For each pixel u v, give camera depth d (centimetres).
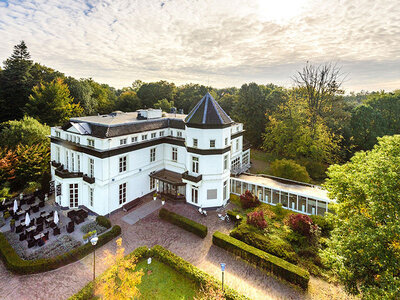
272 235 2267
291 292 1672
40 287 1683
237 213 2731
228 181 3141
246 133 6481
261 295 1650
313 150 4019
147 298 1600
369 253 1227
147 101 9344
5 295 1603
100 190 2631
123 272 1384
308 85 4669
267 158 5656
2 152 3206
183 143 3303
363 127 5172
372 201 1370
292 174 3431
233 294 1555
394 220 1220
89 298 1562
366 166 1622
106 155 2597
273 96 6288
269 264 1858
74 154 2934
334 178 1928
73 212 2678
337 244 1534
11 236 2252
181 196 3142
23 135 3616
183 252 2128
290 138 4497
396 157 1414
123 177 2867
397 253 1219
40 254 1989
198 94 9912
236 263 1984
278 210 2730
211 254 2103
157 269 1888
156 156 3425
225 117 2981
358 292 1321
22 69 5750
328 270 1858
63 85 5681
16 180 3316
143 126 3156
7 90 5412
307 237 2195
